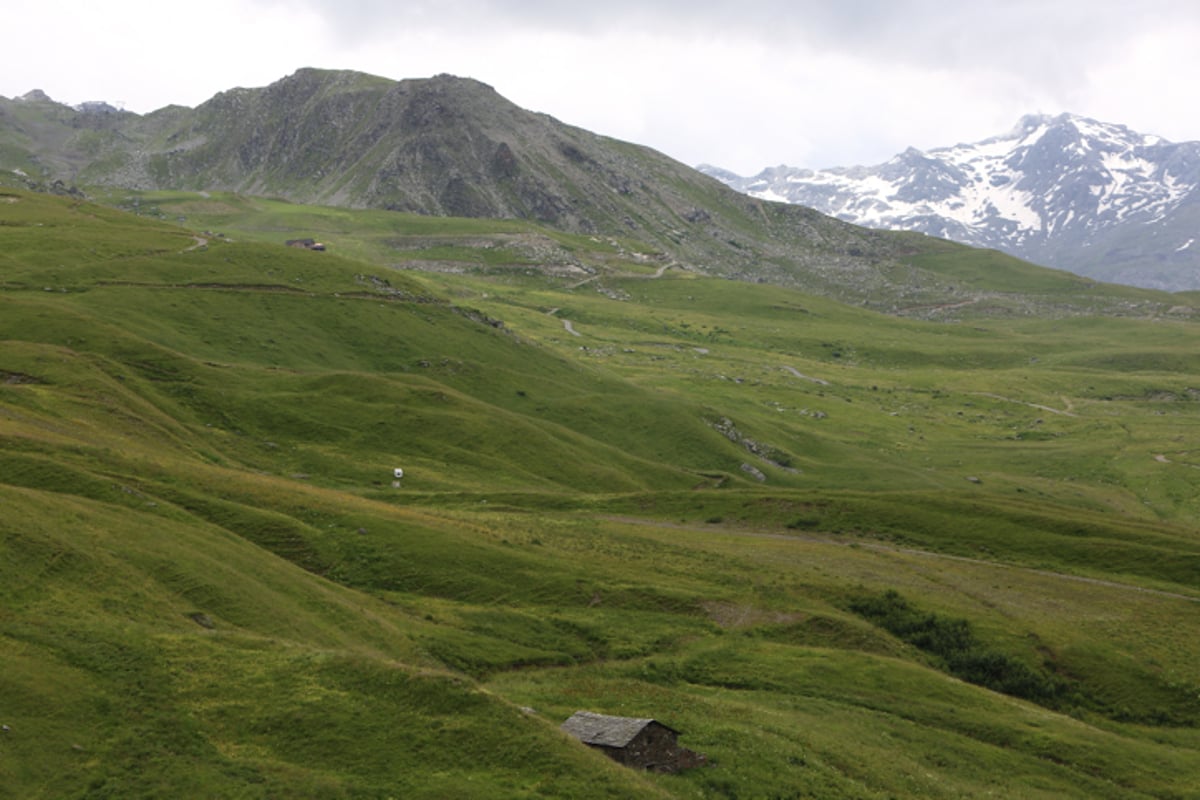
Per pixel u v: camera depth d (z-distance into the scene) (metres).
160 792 42.62
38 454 90.06
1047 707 79.81
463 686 53.41
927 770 61.22
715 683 74.94
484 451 158.75
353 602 78.31
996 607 96.38
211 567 71.81
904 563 109.81
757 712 65.81
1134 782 64.88
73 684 48.75
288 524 92.81
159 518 80.06
